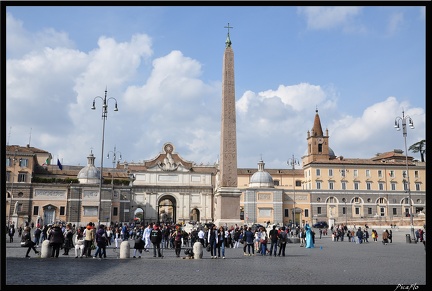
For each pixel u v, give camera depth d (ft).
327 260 79.41
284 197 310.45
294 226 255.91
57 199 284.61
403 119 165.07
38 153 352.28
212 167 338.95
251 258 83.56
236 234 123.13
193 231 122.62
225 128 141.08
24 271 57.72
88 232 79.05
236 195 138.62
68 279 51.13
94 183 292.81
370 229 243.19
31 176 286.46
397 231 214.48
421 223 217.36
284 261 76.84
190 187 326.65
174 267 65.26
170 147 334.03
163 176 327.26
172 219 373.40
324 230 231.71
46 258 76.18
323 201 313.32
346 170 323.78
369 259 82.23
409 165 326.03
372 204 316.40
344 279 51.88
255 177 312.91
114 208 296.92
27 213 270.67
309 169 328.08
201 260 78.23
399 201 318.45
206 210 326.24
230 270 61.57
